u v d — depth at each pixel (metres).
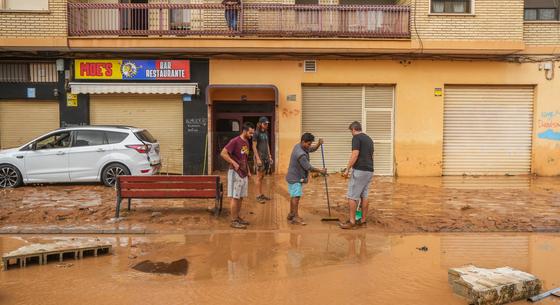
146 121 15.18
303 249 6.90
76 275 5.75
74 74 14.69
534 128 15.40
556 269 6.07
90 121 15.06
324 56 14.96
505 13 14.47
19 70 14.75
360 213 8.38
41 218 8.45
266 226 8.21
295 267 6.09
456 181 14.02
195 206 9.63
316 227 8.16
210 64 14.87
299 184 8.40
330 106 15.40
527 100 15.48
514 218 8.63
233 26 14.44
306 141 8.41
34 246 6.47
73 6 14.20
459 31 14.48
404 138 15.23
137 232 7.74
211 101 15.21
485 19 14.48
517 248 7.01
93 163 12.04
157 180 8.53
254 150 10.77
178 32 14.19
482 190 12.07
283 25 14.62
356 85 15.31
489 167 15.58
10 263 6.15
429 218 8.66
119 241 7.31
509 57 15.11
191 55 14.73
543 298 5.11
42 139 12.15
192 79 14.88
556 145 15.39
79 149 12.02
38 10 14.00
